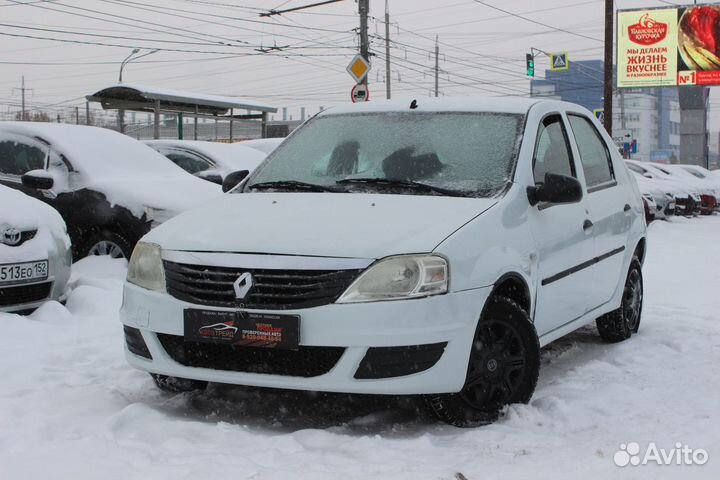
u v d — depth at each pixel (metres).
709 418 4.51
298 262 4.09
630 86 43.50
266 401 4.87
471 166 5.02
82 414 4.54
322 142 5.54
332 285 4.05
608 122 26.09
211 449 3.91
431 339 4.08
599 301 6.06
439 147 5.20
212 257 4.25
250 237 4.32
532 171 5.10
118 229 9.09
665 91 155.75
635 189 6.96
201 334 4.20
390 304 4.02
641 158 147.50
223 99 24.33
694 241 16.20
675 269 11.73
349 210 4.57
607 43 25.97
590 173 6.14
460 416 4.37
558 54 42.94
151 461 3.73
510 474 3.60
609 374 5.63
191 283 4.30
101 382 5.27
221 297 4.20
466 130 5.30
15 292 6.80
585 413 4.64
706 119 55.25
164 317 4.34
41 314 6.86
